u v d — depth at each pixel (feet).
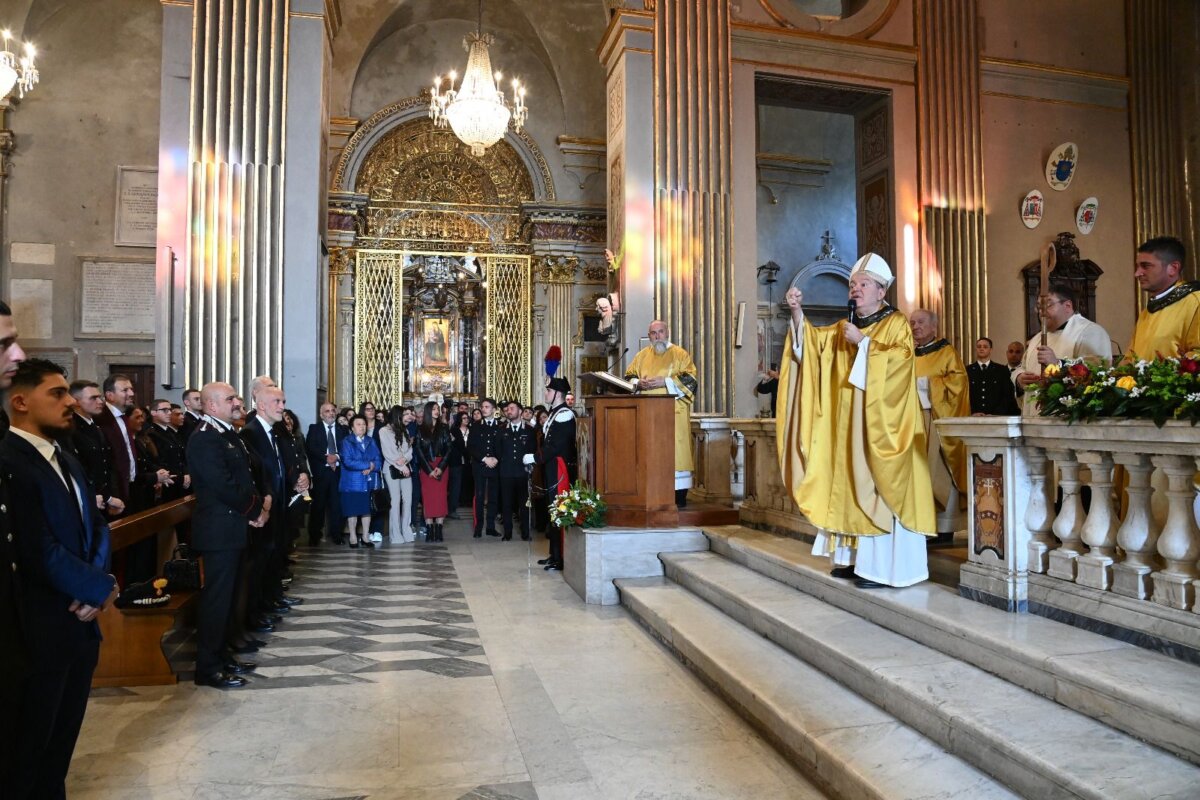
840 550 15.14
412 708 13.44
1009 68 41.27
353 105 55.67
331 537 32.09
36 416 8.69
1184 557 10.21
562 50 55.42
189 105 32.65
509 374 56.70
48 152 43.78
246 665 15.65
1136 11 43.78
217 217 32.40
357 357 54.65
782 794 10.26
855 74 38.63
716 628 15.96
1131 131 43.32
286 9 33.35
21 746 8.29
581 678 14.93
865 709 11.41
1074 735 9.01
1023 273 40.63
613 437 22.66
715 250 36.42
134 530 15.69
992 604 12.78
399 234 56.34
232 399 15.14
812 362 15.19
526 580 24.29
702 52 36.73
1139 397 10.48
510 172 57.77
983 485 13.14
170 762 11.32
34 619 8.30
